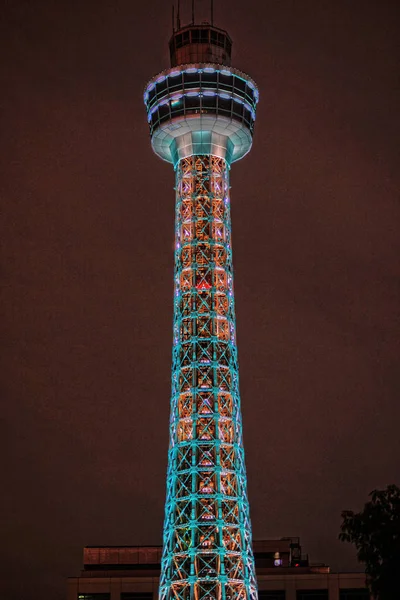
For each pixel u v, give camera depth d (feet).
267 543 600.80
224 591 465.47
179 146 566.77
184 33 588.91
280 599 540.11
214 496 485.97
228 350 526.98
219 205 561.02
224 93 557.33
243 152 586.86
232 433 507.71
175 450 503.61
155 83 566.77
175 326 535.19
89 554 580.71
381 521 260.01
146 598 543.39
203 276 542.98
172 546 483.92
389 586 254.27
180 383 518.78
